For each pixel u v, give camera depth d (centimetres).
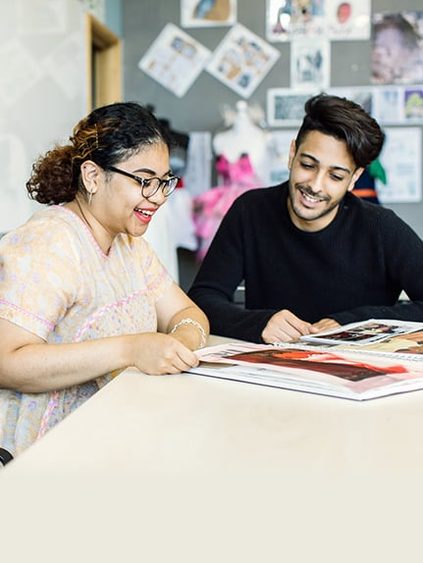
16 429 121
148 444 71
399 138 390
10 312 117
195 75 401
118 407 86
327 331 141
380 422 80
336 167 160
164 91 404
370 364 105
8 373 114
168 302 155
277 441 73
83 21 337
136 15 403
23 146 263
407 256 176
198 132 402
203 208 392
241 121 387
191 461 66
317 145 160
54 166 133
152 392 94
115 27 396
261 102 398
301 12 392
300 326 146
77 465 65
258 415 83
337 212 178
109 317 130
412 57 387
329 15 390
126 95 407
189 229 385
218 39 399
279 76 396
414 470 64
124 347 111
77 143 130
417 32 385
